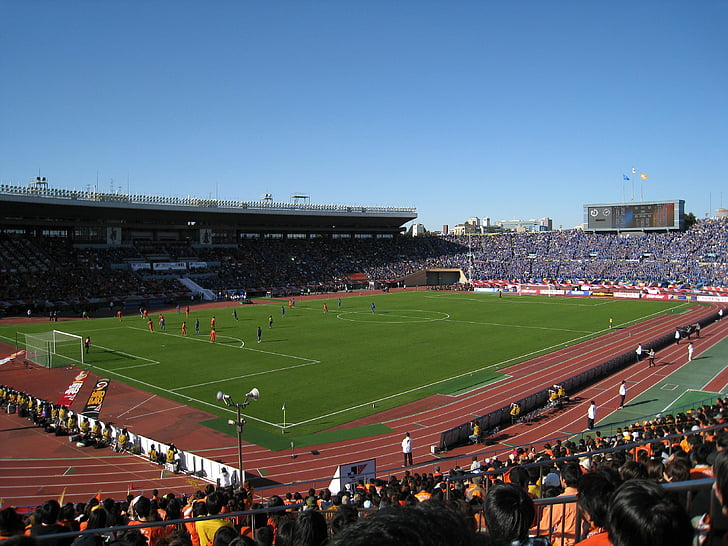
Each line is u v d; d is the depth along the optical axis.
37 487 27.81
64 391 45.09
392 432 35.91
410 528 2.33
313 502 15.52
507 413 38.00
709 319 79.50
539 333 72.12
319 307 102.38
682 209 141.62
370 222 158.75
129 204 111.12
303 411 39.91
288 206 137.25
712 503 3.71
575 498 6.40
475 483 18.41
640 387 45.84
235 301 113.31
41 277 100.62
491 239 165.25
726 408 25.97
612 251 141.88
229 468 27.66
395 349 61.50
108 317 88.94
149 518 12.51
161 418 38.38
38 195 98.75
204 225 132.38
